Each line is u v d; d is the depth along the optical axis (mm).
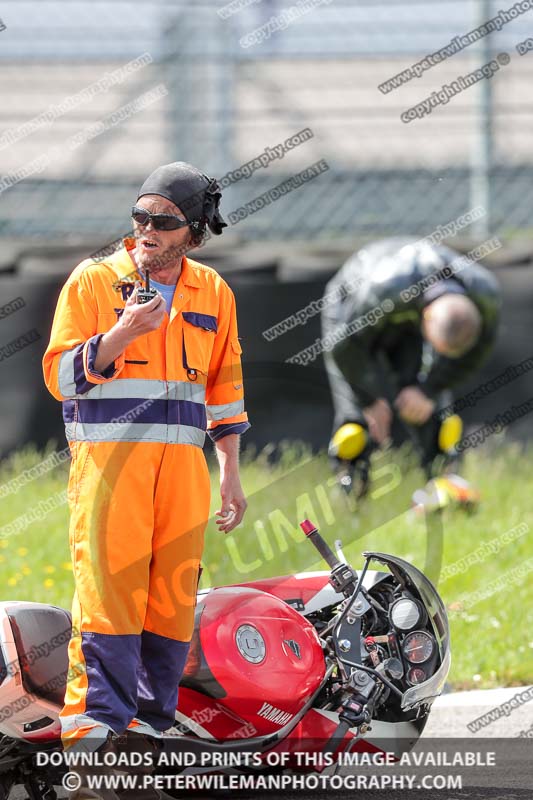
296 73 49656
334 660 16562
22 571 28984
